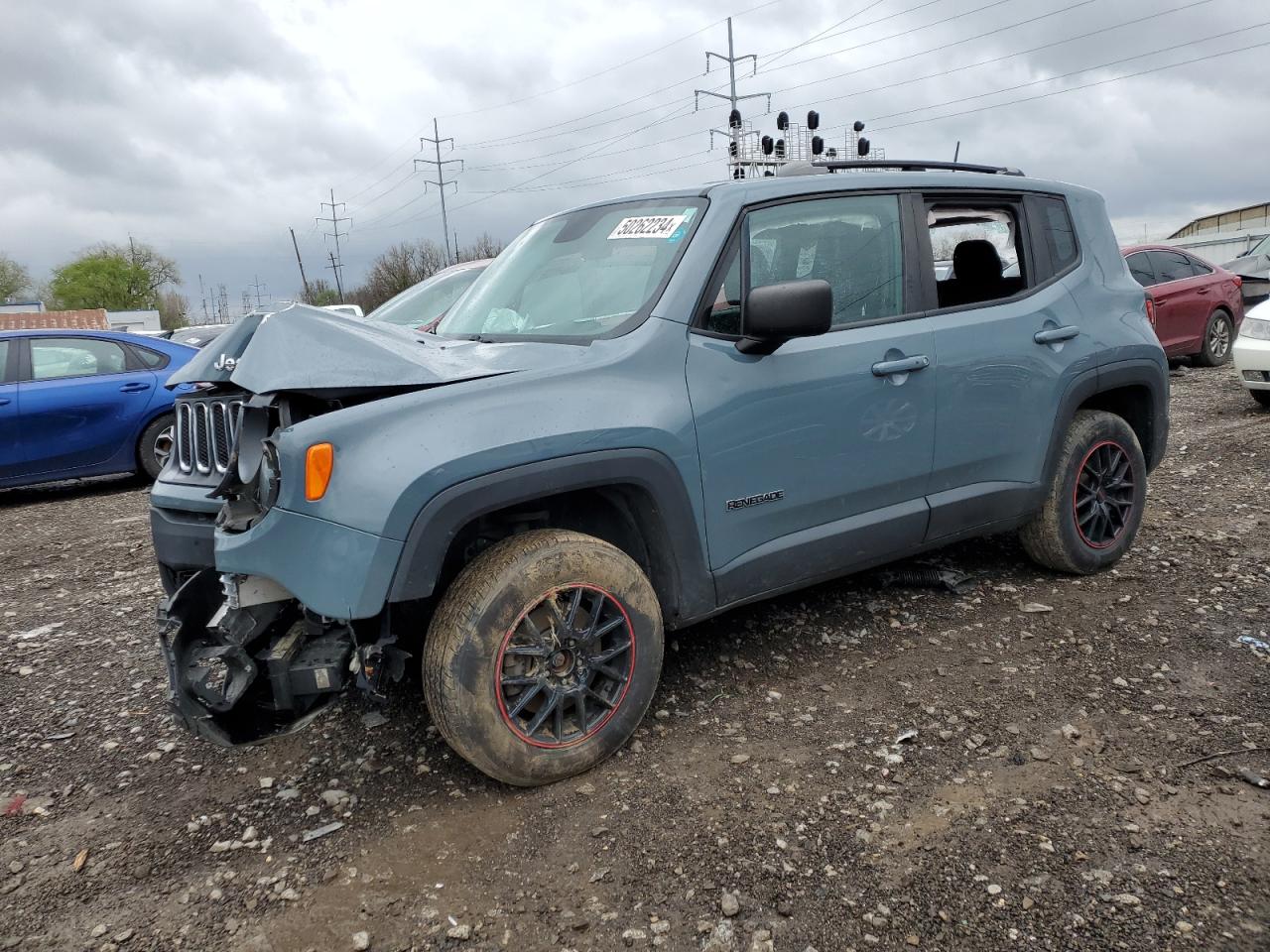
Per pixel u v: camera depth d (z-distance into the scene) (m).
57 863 2.52
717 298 3.06
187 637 2.71
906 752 2.80
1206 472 6.19
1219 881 2.13
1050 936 2.00
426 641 2.59
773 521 3.15
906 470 3.46
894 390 3.37
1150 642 3.47
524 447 2.55
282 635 2.76
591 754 2.77
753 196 3.22
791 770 2.74
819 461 3.21
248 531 2.51
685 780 2.71
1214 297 11.67
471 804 2.67
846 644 3.62
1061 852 2.27
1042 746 2.78
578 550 2.67
